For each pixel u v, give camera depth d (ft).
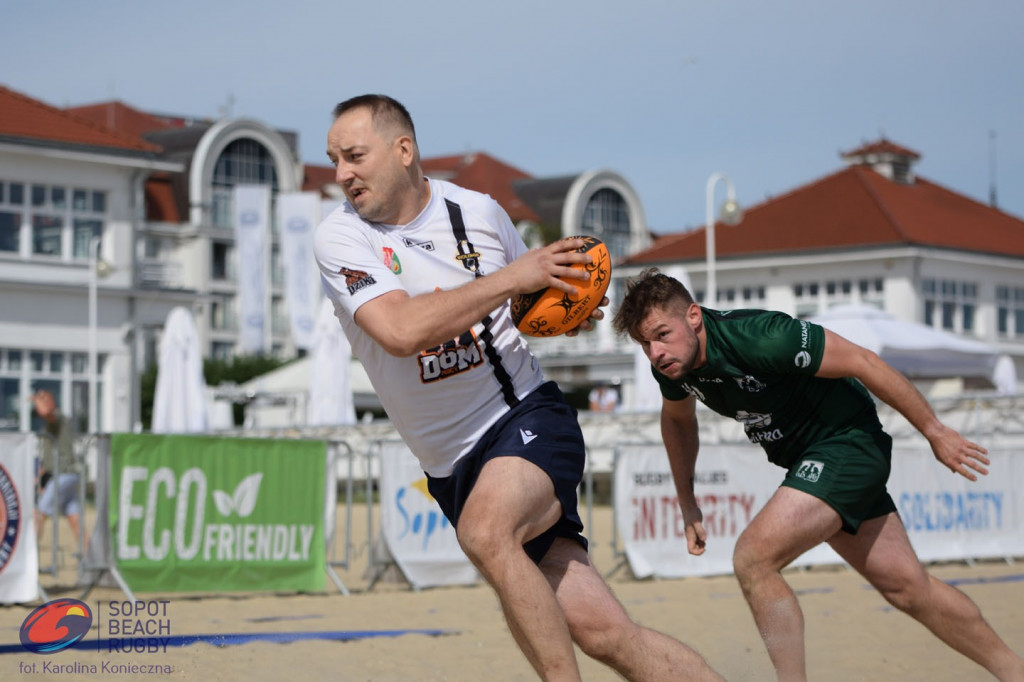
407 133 14.67
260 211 164.86
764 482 43.55
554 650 13.89
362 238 14.60
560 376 164.25
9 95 150.71
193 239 212.64
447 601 35.35
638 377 79.15
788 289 182.29
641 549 41.11
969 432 62.54
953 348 81.87
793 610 17.16
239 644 26.18
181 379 78.95
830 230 179.52
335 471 38.06
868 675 23.02
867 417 17.69
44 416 48.39
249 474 35.47
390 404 15.19
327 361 82.89
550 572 15.02
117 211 153.38
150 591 33.30
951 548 45.06
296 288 135.74
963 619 17.58
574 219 243.81
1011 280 188.96
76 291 149.89
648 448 41.68
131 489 33.06
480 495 14.25
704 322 17.35
